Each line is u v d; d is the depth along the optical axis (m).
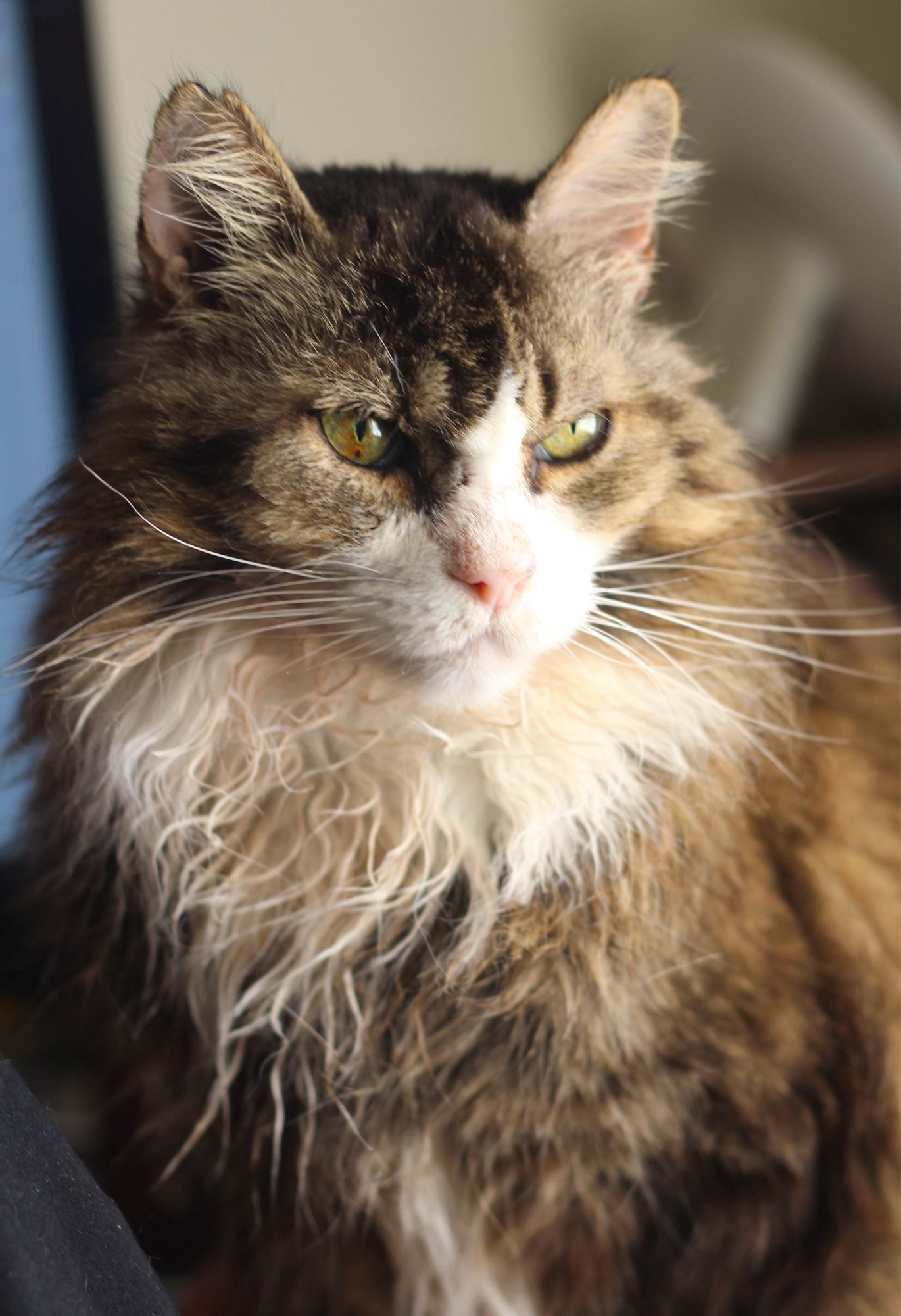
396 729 0.34
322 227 0.33
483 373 0.32
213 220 0.33
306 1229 0.35
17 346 0.42
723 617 0.35
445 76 0.63
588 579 0.33
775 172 0.58
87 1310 0.21
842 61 0.78
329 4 0.59
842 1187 0.36
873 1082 0.37
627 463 0.34
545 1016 0.34
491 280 0.33
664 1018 0.34
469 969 0.34
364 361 0.32
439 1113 0.34
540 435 0.33
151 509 0.32
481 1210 0.35
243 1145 0.35
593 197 0.36
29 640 0.35
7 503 0.43
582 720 0.34
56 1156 0.23
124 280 0.37
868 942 0.37
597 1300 0.35
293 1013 0.34
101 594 0.32
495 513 0.31
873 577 0.52
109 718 0.33
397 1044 0.34
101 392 0.36
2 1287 0.20
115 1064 0.37
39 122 0.41
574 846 0.35
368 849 0.34
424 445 0.32
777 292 0.59
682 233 0.59
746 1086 0.34
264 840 0.34
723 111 0.58
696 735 0.35
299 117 0.59
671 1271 0.36
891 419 0.65
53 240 0.41
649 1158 0.34
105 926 0.35
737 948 0.34
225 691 0.33
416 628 0.31
